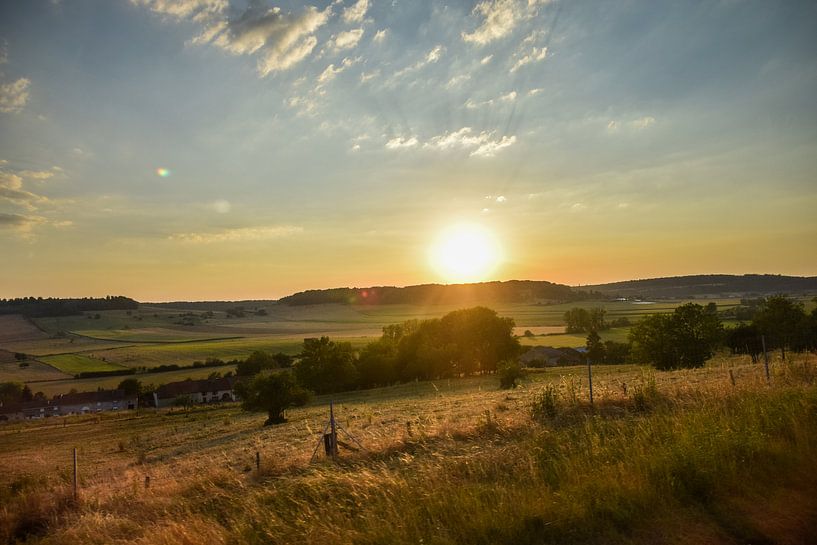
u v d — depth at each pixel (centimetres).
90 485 1703
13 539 1137
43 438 6012
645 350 5378
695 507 625
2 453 4800
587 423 1017
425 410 2827
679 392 1301
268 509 831
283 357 12575
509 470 839
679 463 708
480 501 695
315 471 979
